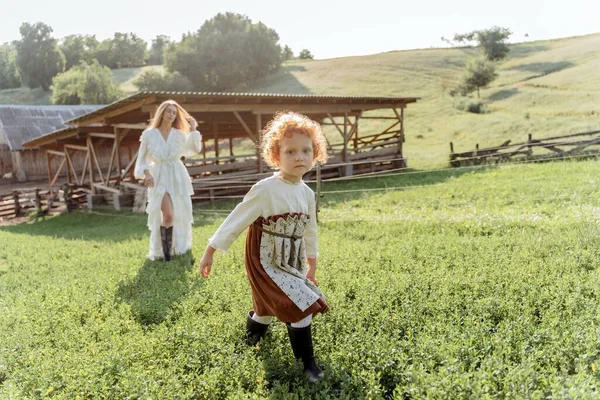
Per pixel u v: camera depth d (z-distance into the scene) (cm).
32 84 9481
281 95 1795
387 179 1884
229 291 486
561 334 337
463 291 445
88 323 433
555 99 3981
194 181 1630
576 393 248
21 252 937
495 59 6450
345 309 412
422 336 345
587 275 467
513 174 1557
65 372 330
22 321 447
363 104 2220
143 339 377
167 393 291
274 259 327
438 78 5850
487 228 800
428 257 599
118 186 1808
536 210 935
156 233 725
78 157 3186
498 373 281
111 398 297
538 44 7350
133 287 548
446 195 1276
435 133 3575
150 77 7300
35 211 2188
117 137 1786
